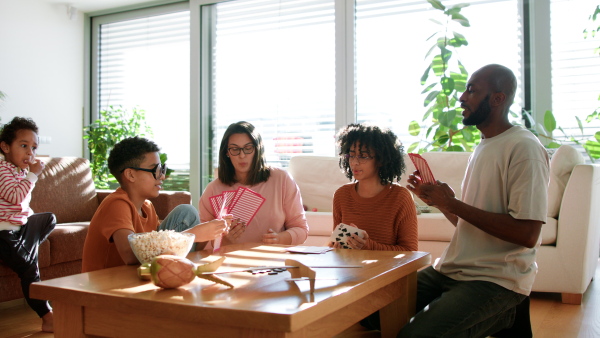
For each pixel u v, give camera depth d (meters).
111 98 5.66
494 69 1.76
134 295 1.13
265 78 4.96
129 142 1.80
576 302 2.80
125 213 1.70
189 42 5.27
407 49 4.46
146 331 1.13
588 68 3.99
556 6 4.07
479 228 1.65
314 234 3.38
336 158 3.97
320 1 4.75
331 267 1.45
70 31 5.50
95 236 1.72
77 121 5.59
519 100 4.16
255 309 1.00
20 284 2.68
